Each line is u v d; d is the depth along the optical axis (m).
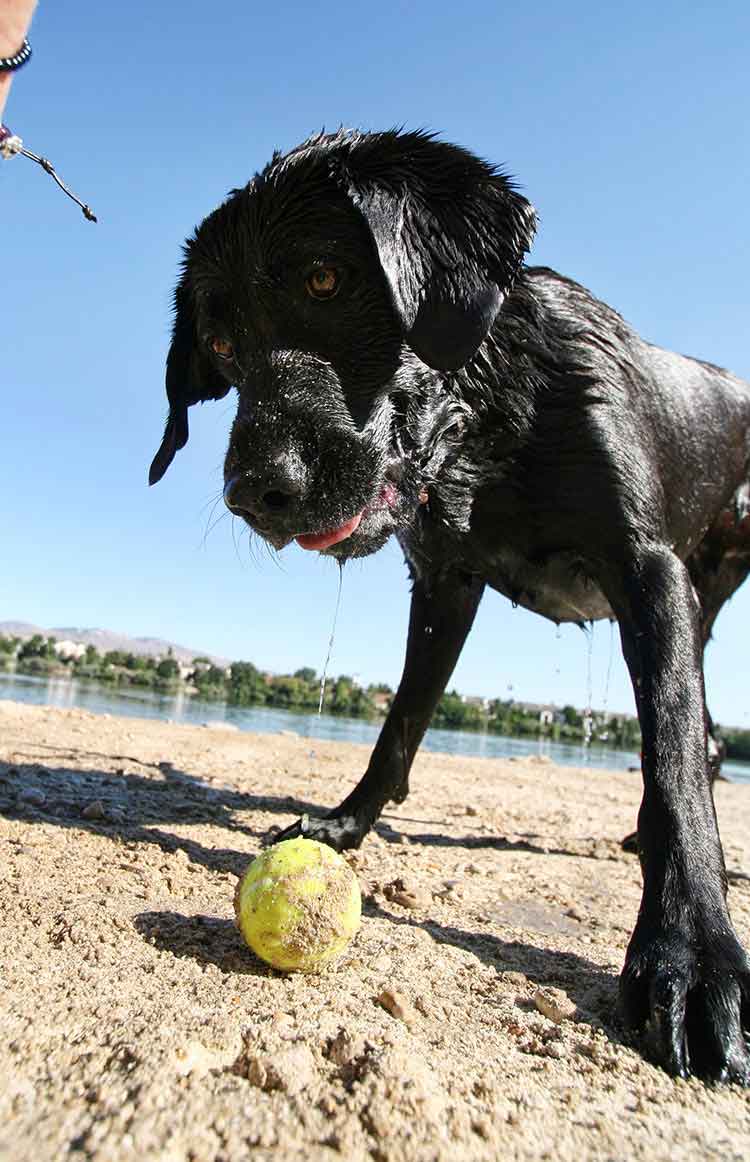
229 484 0.53
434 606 0.74
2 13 0.44
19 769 0.98
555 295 0.67
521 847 0.87
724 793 1.76
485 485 0.64
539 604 0.73
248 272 0.57
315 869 0.44
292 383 0.54
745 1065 0.37
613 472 0.61
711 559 0.96
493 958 0.49
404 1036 0.36
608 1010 0.42
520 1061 0.35
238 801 0.93
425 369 0.59
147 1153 0.26
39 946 0.44
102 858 0.61
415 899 0.58
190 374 0.75
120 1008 0.36
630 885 0.73
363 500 0.55
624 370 0.67
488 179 0.59
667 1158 0.29
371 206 0.54
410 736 0.75
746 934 0.57
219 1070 0.31
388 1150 0.27
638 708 0.53
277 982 0.41
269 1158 0.26
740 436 0.91
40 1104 0.29
